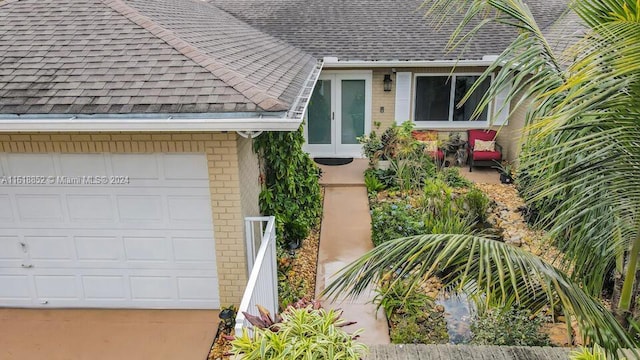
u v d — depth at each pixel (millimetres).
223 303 6781
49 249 6742
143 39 6953
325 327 4004
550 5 15039
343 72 13984
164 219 6562
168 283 6828
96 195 6504
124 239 6680
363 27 14805
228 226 6449
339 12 15812
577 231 4238
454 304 7125
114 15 7625
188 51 6633
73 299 6941
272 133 8219
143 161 6332
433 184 10070
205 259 6688
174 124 5461
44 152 6305
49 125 5488
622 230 3746
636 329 3867
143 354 5918
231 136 6059
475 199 9578
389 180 12062
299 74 9305
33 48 6793
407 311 6578
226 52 7820
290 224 8789
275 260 6672
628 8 2688
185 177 6363
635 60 2514
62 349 6020
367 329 6477
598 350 3379
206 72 6191
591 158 3422
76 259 6773
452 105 14164
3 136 6203
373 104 14219
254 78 6742
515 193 11531
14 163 6355
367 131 14508
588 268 4191
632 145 3209
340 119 14500
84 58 6539
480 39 13758
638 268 3826
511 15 4277
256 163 7801
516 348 5684
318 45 13859
